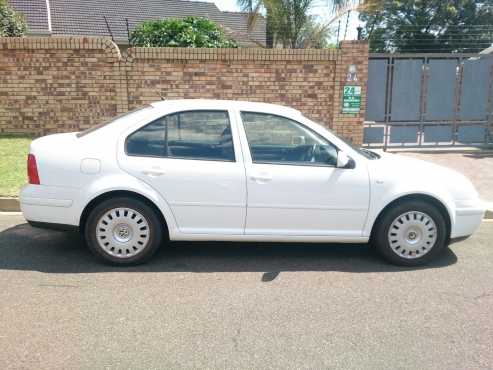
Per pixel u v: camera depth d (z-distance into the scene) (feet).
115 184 15.48
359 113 35.60
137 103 35.55
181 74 35.14
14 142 33.04
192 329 11.99
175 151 15.93
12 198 22.08
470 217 16.83
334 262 16.90
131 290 14.19
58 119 35.65
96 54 34.73
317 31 51.85
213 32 41.96
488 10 99.71
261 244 18.62
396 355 11.03
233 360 10.69
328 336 11.80
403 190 16.07
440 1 99.25
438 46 99.76
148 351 10.97
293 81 35.42
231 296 13.93
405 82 36.88
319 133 16.28
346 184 15.98
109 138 15.93
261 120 16.17
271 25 52.08
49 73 34.99
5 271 15.42
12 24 45.01
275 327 12.17
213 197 15.79
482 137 38.52
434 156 35.01
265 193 15.83
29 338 11.40
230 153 15.96
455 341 11.68
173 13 88.22
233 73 35.24
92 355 10.76
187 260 16.75
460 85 37.42
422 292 14.47
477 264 16.92
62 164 15.62
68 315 12.56
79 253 17.15
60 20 79.00
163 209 15.74
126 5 86.28
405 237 16.46
